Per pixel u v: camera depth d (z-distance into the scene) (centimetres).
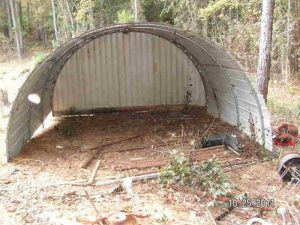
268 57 606
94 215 312
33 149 506
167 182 370
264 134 490
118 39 728
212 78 687
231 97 612
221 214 315
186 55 750
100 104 746
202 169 371
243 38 1064
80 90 732
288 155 407
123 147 516
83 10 1553
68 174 410
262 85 612
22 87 434
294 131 523
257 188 375
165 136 569
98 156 479
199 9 1182
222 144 508
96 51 724
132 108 760
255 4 999
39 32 2666
